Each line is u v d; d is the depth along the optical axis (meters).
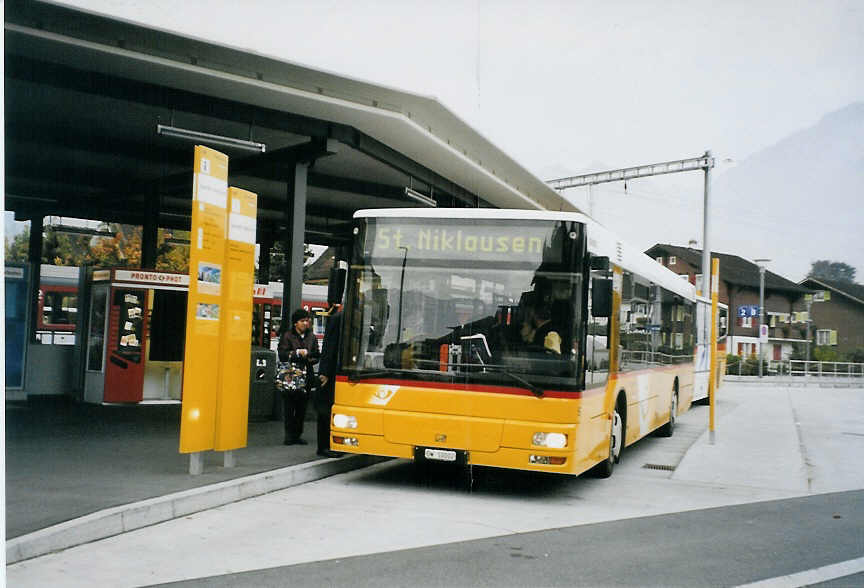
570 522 7.95
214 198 8.75
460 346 8.89
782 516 8.48
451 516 8.05
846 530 7.82
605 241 9.95
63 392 17.55
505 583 5.71
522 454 8.58
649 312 13.34
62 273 27.86
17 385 15.99
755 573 6.15
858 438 16.52
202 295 8.65
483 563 6.25
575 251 8.84
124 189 20.75
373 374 9.09
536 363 8.67
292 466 9.68
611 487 10.07
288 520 7.59
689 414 21.69
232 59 11.95
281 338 11.70
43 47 10.87
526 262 8.91
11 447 10.32
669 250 71.88
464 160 17.73
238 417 9.38
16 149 17.08
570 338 8.67
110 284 16.03
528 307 8.80
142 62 11.42
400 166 17.34
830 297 78.62
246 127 15.44
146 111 14.45
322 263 52.22
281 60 11.95
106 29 10.80
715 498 9.48
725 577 6.02
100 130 15.92
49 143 15.99
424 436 8.84
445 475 10.59
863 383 53.69
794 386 46.31
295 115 14.25
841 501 9.48
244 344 9.45
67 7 10.11
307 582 5.59
